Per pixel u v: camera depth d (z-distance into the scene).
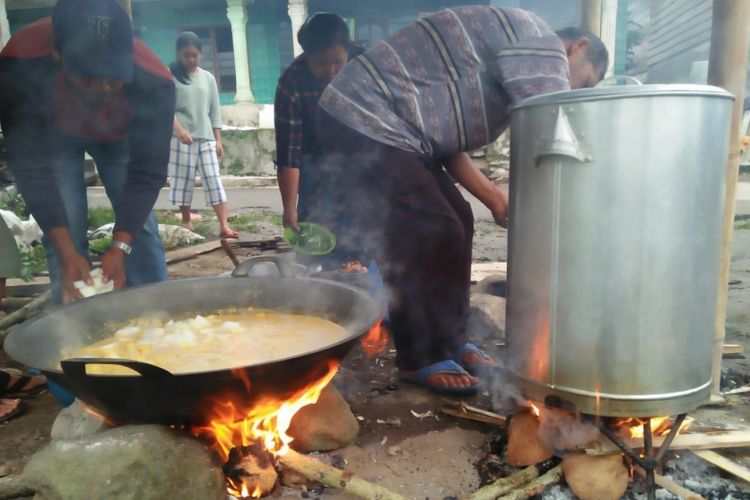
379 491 1.55
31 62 2.10
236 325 1.89
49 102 2.18
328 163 3.34
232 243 5.49
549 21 7.29
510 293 1.70
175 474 1.41
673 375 1.49
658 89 1.36
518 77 1.87
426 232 2.13
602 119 1.40
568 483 1.58
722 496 1.58
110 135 2.45
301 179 3.49
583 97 1.41
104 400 1.43
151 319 1.99
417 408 2.18
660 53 12.09
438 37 2.05
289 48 12.92
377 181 2.17
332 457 1.84
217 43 13.47
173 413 1.47
